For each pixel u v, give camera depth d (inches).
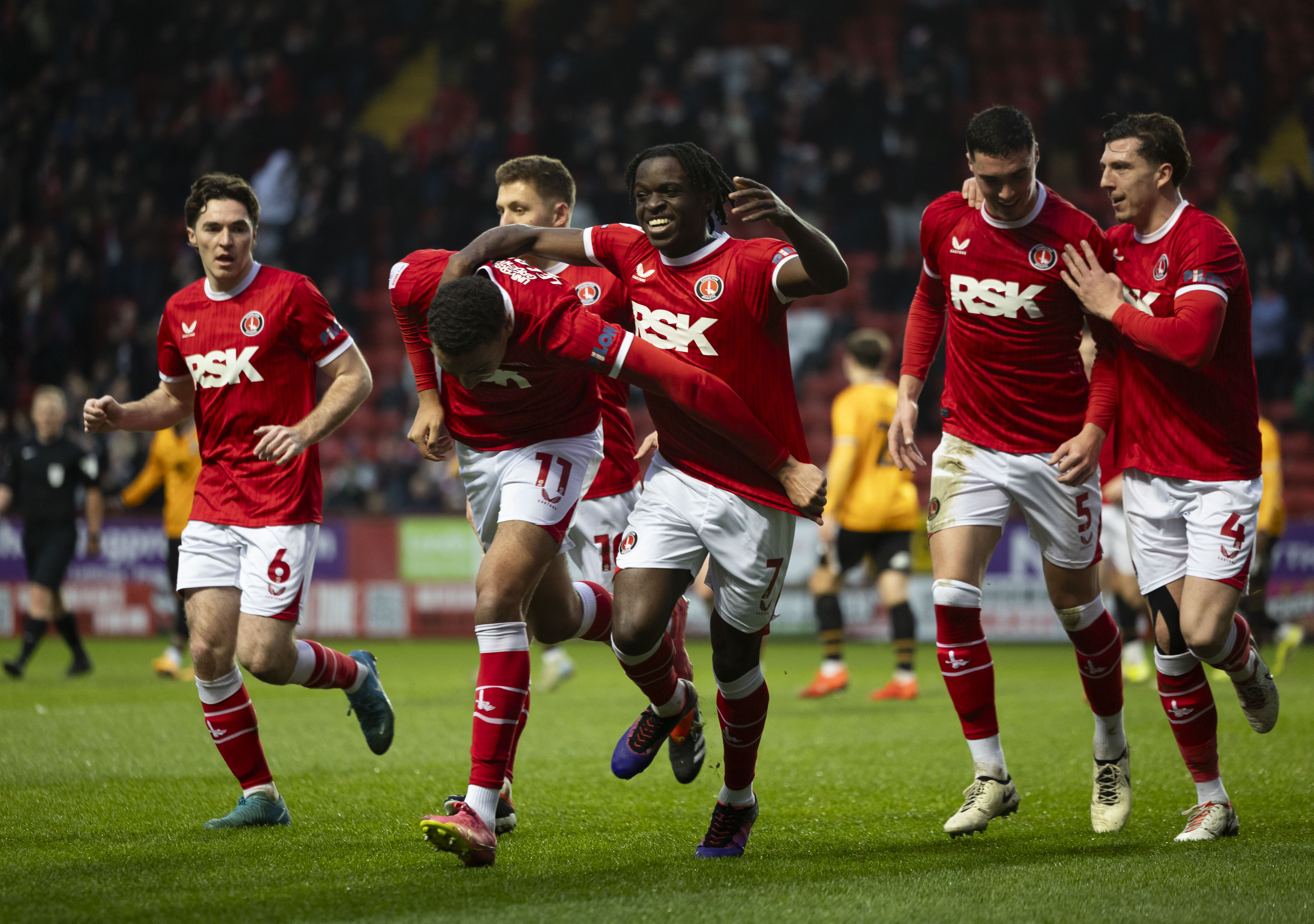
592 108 2363.4
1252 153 2338.8
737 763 440.1
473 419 454.0
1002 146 459.5
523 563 433.4
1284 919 332.2
